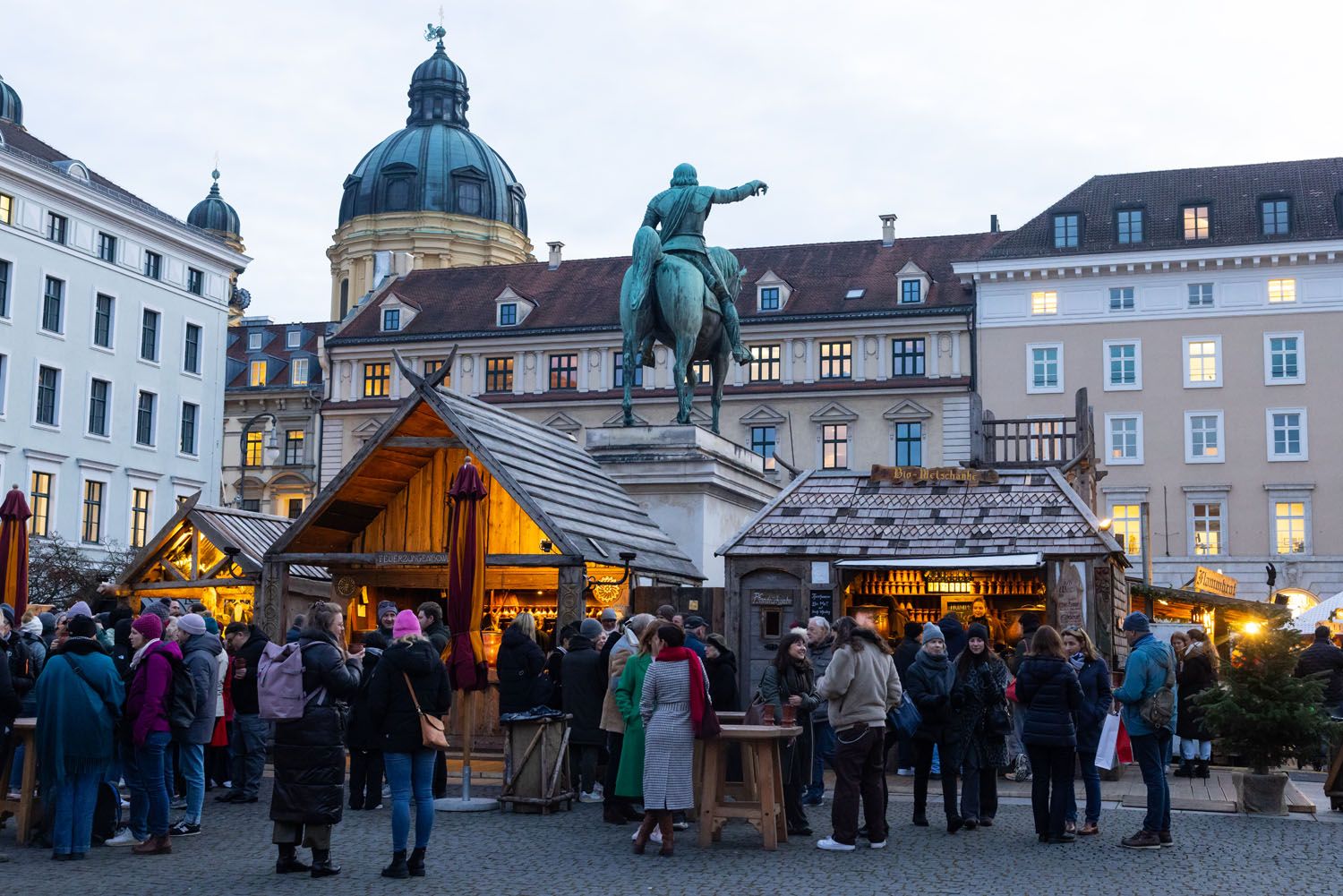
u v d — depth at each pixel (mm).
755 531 21812
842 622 13109
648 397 69312
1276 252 61000
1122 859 12047
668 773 12023
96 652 11938
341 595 21359
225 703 15555
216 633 14414
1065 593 20297
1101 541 20297
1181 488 61969
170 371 67125
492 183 103188
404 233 99750
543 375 72000
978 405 26797
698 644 14750
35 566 51156
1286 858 12156
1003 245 65250
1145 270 62906
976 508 21578
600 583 21078
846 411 67000
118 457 63531
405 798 11000
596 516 21031
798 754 13867
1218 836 13492
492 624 19750
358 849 12352
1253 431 61500
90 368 62031
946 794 13625
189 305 68625
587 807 15172
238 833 13141
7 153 56969
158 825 12047
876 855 12180
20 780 13656
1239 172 65375
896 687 12938
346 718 14742
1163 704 12648
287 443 84250
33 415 58812
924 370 66625
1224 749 15602
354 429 74125
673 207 28016
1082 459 25844
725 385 69000
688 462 26000
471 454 18969
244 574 22344
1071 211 64812
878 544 21203
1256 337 61812
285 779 10984
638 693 13391
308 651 11047
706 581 25828
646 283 27203
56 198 60281
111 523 63000
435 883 10734
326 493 19562
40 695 11742
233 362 88500
